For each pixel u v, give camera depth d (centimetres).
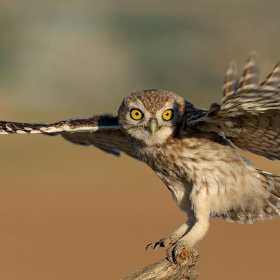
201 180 712
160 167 737
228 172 714
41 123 789
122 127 745
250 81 552
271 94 562
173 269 650
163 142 713
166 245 721
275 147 694
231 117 627
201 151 709
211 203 714
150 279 643
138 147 746
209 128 665
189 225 732
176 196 750
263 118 643
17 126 770
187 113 706
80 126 772
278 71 543
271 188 745
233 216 758
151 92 732
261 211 754
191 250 665
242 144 711
